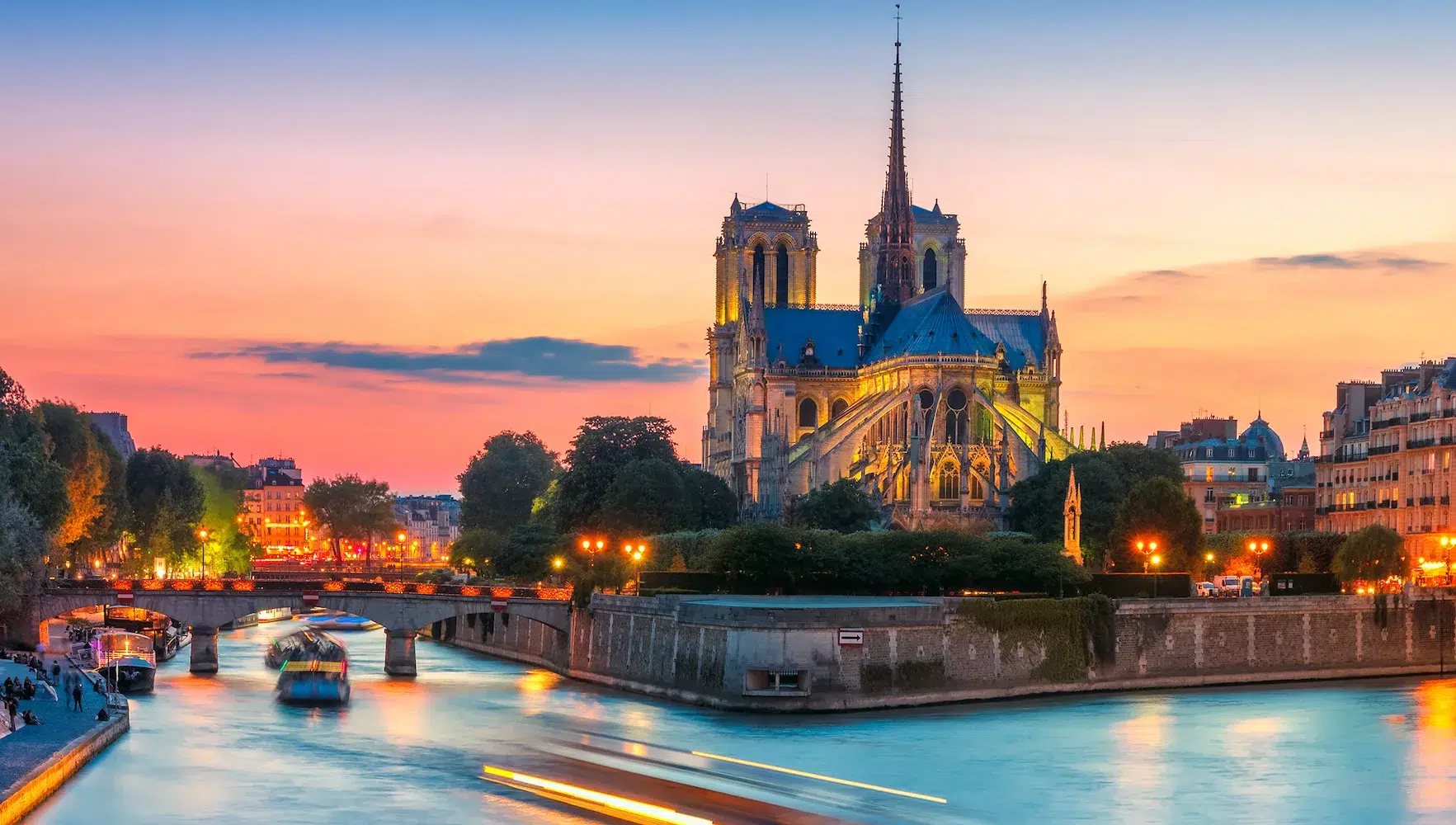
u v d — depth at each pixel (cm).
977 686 19875
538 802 14050
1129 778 15100
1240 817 13775
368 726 17900
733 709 18812
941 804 14062
